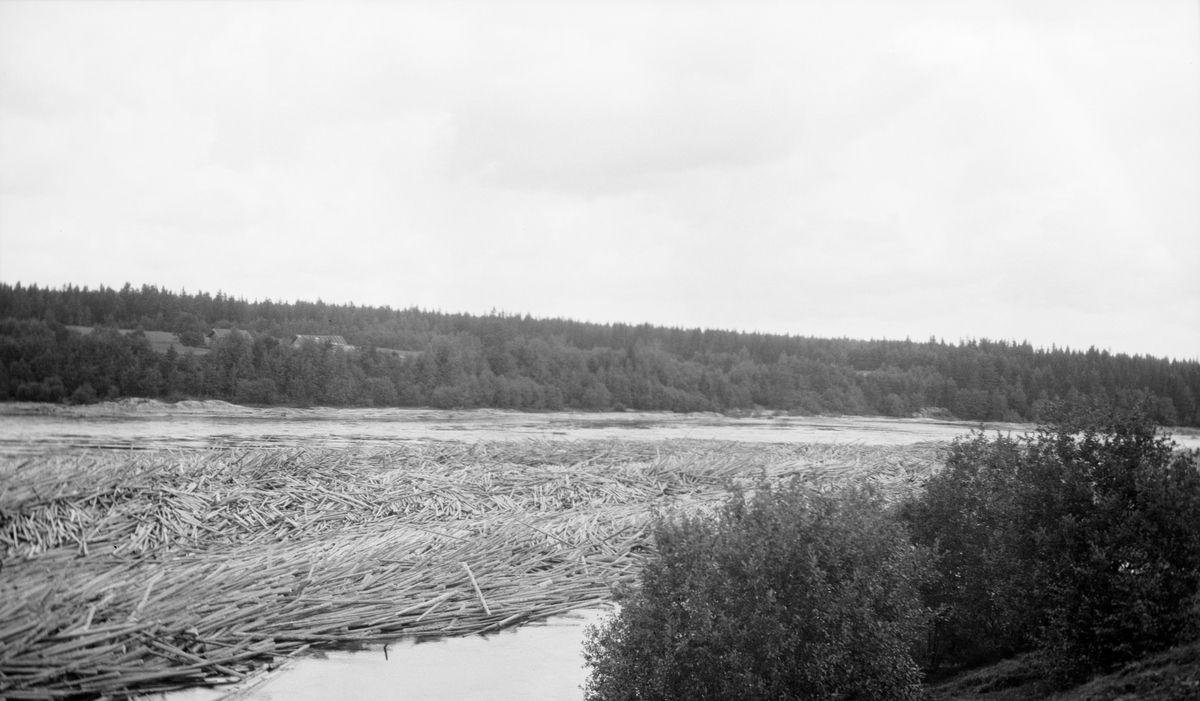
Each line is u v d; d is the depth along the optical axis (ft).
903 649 42.75
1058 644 45.11
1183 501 43.60
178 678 54.29
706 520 46.75
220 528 86.07
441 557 78.74
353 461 122.31
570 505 110.22
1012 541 49.14
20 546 74.79
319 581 69.62
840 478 127.75
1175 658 40.83
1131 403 48.29
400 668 58.85
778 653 40.32
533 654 62.95
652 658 41.93
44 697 49.24
